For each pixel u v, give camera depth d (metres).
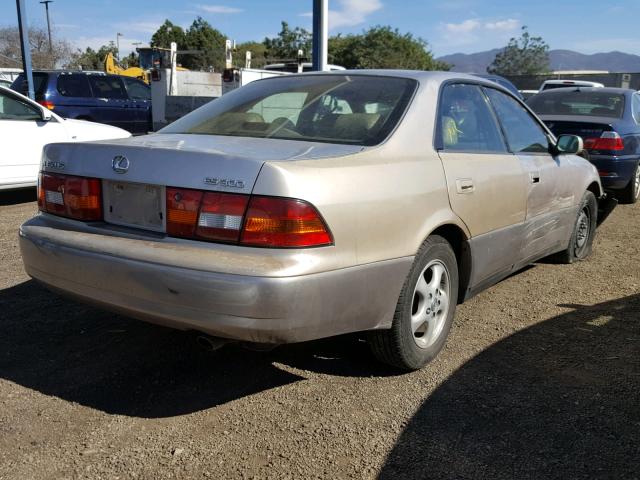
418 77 3.61
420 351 3.30
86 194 3.04
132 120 14.96
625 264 5.50
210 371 3.37
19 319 4.01
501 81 11.23
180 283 2.59
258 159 2.66
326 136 3.23
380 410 2.98
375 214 2.83
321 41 8.89
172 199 2.73
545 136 4.70
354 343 3.73
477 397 3.10
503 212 3.82
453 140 3.57
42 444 2.67
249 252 2.57
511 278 5.06
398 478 2.47
